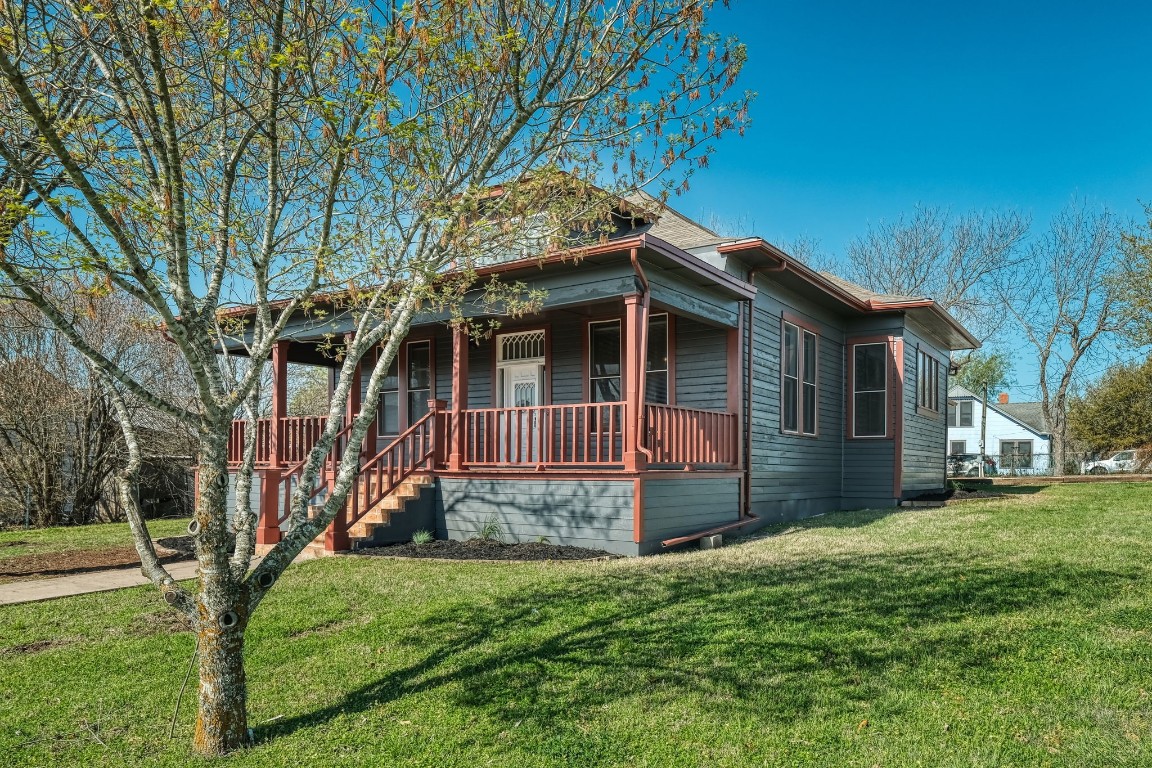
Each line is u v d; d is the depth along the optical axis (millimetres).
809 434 14023
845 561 8016
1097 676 4570
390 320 4918
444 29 4621
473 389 13984
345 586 7531
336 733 4289
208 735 4074
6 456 18250
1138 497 13758
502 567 8320
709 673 4895
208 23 4605
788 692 4566
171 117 3703
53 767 3975
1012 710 4203
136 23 4027
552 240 5723
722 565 8047
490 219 5746
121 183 4434
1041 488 18016
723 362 11578
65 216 3568
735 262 11547
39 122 3146
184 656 5621
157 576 4203
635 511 9047
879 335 15398
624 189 5766
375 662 5395
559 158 5633
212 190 5191
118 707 4727
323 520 4457
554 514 9680
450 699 4699
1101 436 35375
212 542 4090
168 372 19812
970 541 9016
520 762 3879
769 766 3748
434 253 5035
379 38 4285
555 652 5402
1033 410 47969
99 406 18875
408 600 6930
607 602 6574
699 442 10531
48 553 11148
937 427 18672
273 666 5352
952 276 34469
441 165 5184
